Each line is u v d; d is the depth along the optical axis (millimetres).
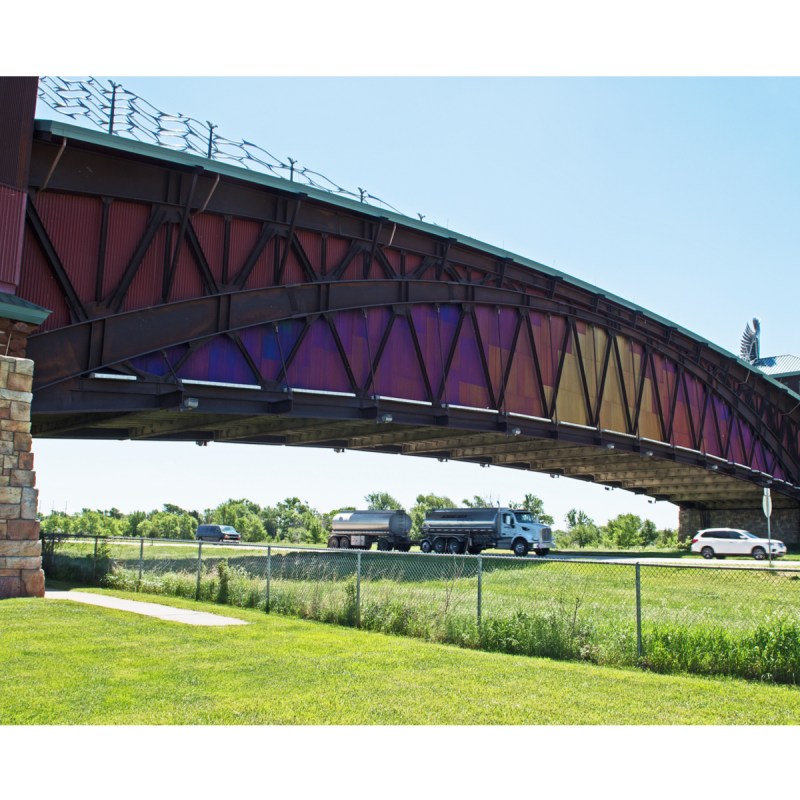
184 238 23938
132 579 22094
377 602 15500
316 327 27906
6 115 18547
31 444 17453
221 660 11102
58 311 21375
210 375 24609
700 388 53156
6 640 12102
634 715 8781
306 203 26844
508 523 43812
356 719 8266
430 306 32469
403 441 39594
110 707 8414
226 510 100250
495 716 8578
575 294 40344
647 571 28625
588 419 41031
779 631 11336
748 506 71625
